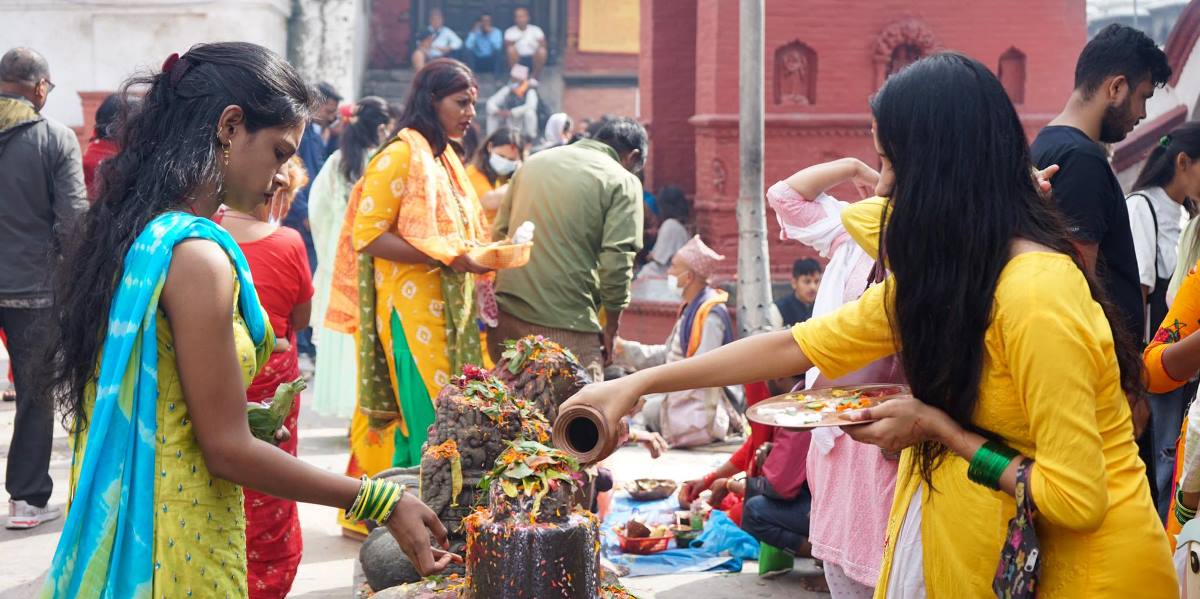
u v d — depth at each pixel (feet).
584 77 71.61
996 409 7.14
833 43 35.19
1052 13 35.94
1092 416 6.79
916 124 7.17
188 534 7.04
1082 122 12.80
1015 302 6.88
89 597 6.84
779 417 7.72
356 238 17.15
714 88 34.94
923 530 7.80
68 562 6.89
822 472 12.46
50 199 18.86
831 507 12.34
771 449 15.55
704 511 17.58
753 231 26.05
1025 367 6.82
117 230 7.10
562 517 8.07
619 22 72.74
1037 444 6.88
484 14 74.64
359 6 64.34
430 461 11.31
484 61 70.64
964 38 35.81
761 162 25.91
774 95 35.14
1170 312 11.64
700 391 24.38
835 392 8.35
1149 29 45.21
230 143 7.34
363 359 17.66
